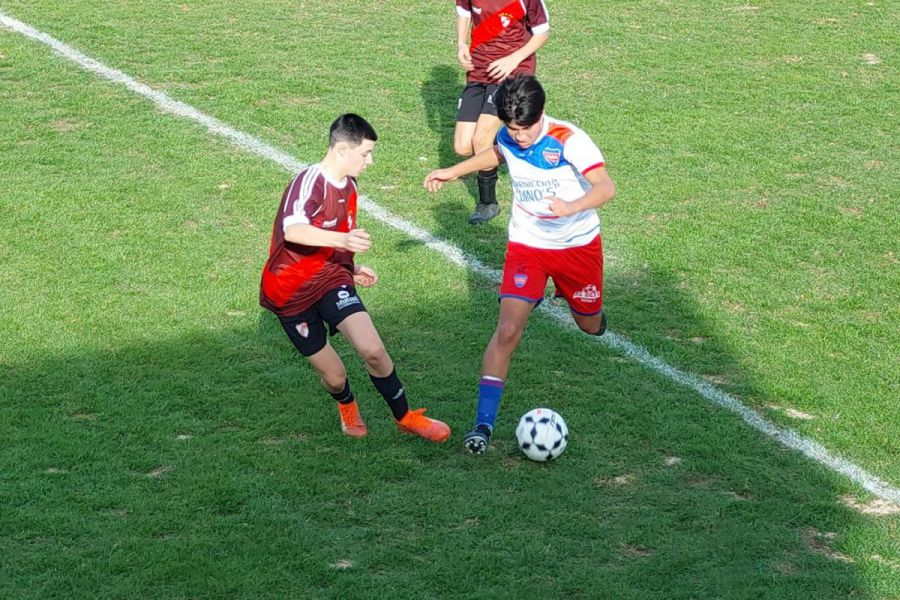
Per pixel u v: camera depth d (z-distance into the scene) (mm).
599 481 18266
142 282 24859
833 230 28547
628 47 43719
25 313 23188
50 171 30734
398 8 48750
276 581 15367
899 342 23156
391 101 37594
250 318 23469
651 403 20719
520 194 19141
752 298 25031
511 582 15539
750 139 34719
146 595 15023
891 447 19391
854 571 16016
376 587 15312
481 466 18641
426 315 24047
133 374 21031
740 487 18109
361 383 21234
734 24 46906
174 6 47781
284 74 39688
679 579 15664
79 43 41969
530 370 21875
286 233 17062
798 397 20984
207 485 17641
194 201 29281
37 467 18000
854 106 37750
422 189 31016
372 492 17719
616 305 24703
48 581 15195
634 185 31156
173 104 36219
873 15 48250
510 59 28062
